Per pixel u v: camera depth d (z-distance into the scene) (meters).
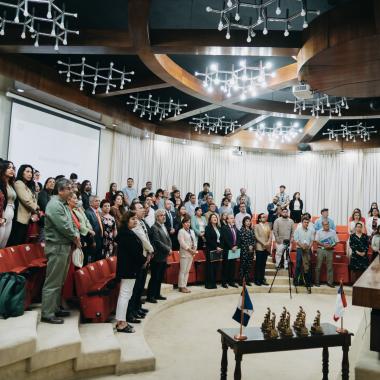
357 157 13.55
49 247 4.44
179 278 8.09
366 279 3.47
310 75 6.28
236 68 8.34
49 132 9.09
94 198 6.20
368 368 3.24
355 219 10.25
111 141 11.41
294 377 4.43
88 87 9.10
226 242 8.84
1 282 4.20
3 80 7.41
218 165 14.02
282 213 10.17
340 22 5.10
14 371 3.49
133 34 5.65
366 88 6.85
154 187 12.65
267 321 3.69
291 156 14.41
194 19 6.59
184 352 5.05
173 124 12.14
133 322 5.54
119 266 5.05
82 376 4.05
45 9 6.20
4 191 5.05
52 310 4.43
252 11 6.19
